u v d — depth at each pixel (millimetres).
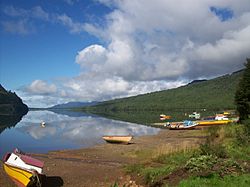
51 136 46094
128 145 34344
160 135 45531
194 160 13773
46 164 21469
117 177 16328
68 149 31953
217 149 16562
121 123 77188
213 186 11258
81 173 18234
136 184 14414
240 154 16297
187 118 90938
